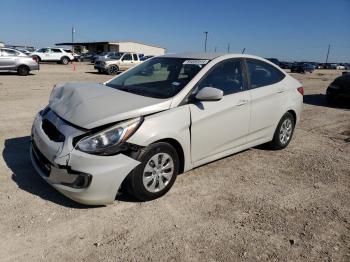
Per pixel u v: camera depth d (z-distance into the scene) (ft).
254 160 18.40
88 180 11.48
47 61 126.82
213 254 10.48
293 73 138.00
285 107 19.02
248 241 11.22
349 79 37.99
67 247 10.39
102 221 11.79
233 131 16.03
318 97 46.09
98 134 11.70
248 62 17.38
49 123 13.25
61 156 11.64
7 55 64.54
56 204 12.60
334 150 21.12
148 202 13.19
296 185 15.66
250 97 16.67
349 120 30.89
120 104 12.88
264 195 14.47
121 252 10.31
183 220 12.17
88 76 75.41
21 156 16.85
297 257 10.58
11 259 9.75
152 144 12.62
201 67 15.12
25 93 38.73
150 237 11.10
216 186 14.99
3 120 24.08
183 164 14.17
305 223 12.49
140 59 90.84
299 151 20.43
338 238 11.69
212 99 13.61
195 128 14.02
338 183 16.17
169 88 14.38
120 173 11.85
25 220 11.53
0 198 12.75
